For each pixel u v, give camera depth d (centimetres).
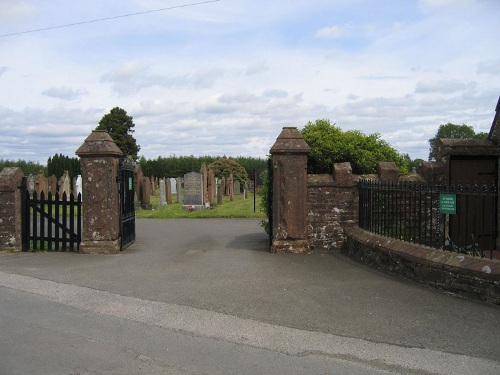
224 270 959
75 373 470
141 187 2745
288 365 489
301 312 669
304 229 1152
